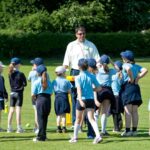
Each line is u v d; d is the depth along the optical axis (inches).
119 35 2416.3
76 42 718.5
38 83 611.8
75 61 712.4
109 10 2645.2
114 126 701.9
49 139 628.1
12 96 696.4
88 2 2608.3
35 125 706.8
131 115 660.7
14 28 2503.7
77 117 607.8
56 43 2343.8
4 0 2571.4
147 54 2440.9
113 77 669.9
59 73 687.7
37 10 2588.6
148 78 1544.0
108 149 557.6
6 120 821.9
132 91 655.8
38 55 2333.9
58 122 688.4
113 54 2425.0
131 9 2679.6
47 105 610.5
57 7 2625.5
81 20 2522.1
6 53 2292.1
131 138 632.4
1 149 563.8
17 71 697.6
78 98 598.2
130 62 665.0
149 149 559.2
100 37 2404.0
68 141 611.5
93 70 629.9
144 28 2711.6
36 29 2487.7
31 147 573.6
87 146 576.1
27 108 973.2
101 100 652.1
